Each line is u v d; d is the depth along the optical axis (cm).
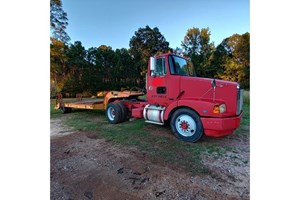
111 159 279
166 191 196
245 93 1041
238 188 200
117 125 507
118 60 2322
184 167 251
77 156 291
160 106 415
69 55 2100
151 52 2423
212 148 322
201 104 332
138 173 235
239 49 1666
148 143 351
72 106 682
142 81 2289
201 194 190
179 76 384
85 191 198
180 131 367
